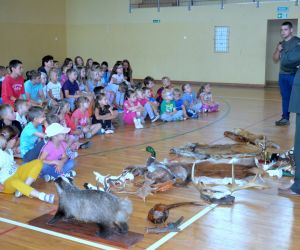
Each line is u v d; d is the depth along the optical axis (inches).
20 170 128.6
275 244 94.8
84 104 208.8
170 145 193.2
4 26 507.2
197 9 493.0
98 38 567.5
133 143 198.7
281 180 142.2
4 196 127.3
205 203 120.5
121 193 128.5
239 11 469.4
